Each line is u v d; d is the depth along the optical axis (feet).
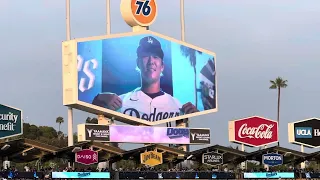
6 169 257.55
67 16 290.56
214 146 297.33
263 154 311.68
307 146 340.18
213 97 326.85
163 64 309.01
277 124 330.13
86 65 283.18
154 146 284.20
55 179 260.42
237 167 349.00
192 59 320.09
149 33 306.14
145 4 310.65
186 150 314.76
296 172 322.75
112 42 293.02
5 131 257.55
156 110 303.89
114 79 291.79
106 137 282.15
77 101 277.85
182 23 327.26
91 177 269.03
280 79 498.69
